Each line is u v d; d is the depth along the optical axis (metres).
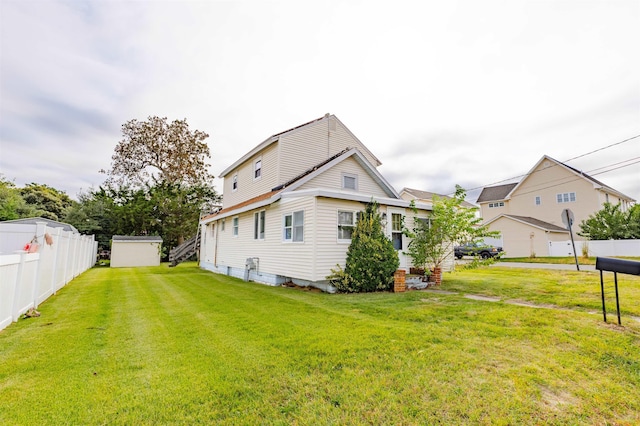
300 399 2.78
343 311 6.23
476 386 2.96
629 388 2.91
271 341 4.32
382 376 3.19
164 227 26.56
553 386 2.96
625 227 21.06
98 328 5.07
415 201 11.07
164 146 29.36
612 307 5.86
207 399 2.79
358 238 9.13
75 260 12.78
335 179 12.03
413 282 9.45
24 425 2.40
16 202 22.06
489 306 6.39
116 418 2.50
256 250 12.14
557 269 14.32
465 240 9.90
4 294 4.95
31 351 3.97
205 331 4.87
